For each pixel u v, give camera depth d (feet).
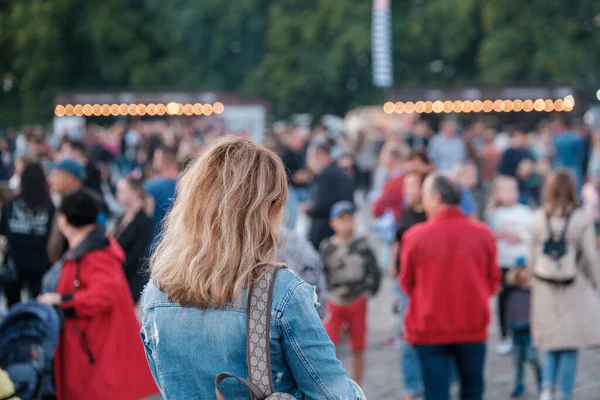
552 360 25.39
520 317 27.17
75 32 177.58
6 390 17.40
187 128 92.53
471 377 21.94
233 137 9.84
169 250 9.55
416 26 162.81
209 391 9.14
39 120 174.29
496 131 101.04
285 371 9.13
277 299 9.00
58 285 21.04
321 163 39.37
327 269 28.17
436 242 21.56
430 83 171.83
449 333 21.58
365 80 177.68
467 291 21.54
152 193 32.07
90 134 85.76
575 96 101.65
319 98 181.37
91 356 20.70
